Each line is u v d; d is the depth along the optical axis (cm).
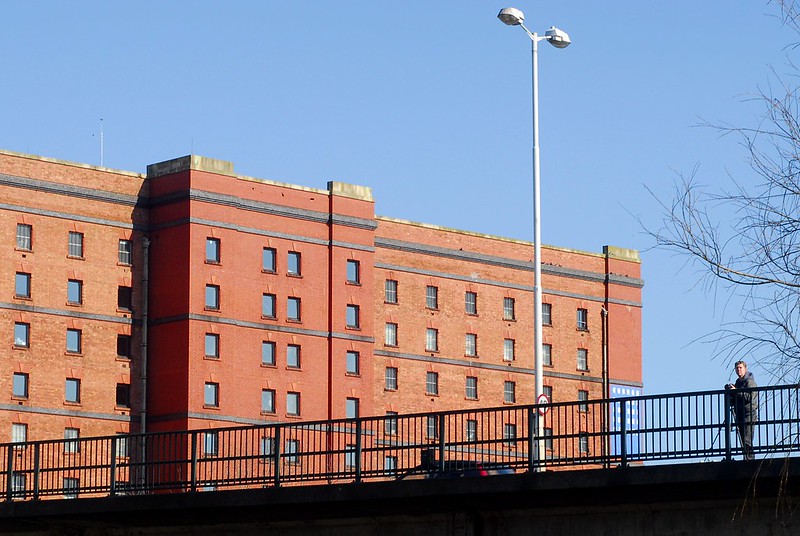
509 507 3203
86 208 10769
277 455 3541
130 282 10881
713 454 2858
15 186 10475
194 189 10831
